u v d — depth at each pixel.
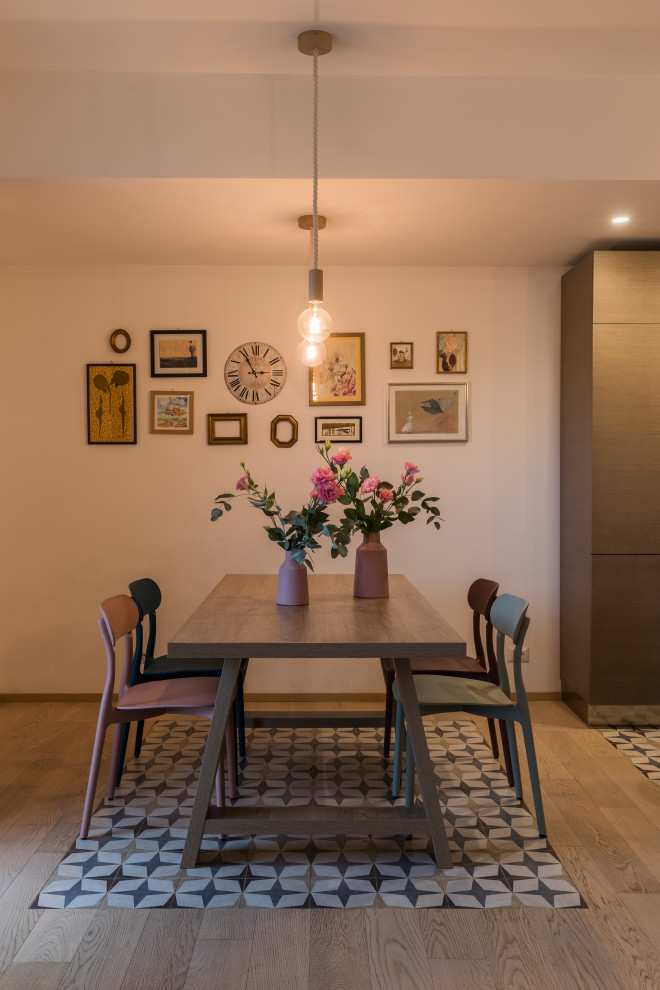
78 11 2.35
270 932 2.00
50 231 3.36
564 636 3.98
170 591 4.04
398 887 2.21
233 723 2.78
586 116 2.80
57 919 2.05
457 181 2.80
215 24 2.42
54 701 4.04
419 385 4.00
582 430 3.69
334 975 1.83
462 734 3.51
